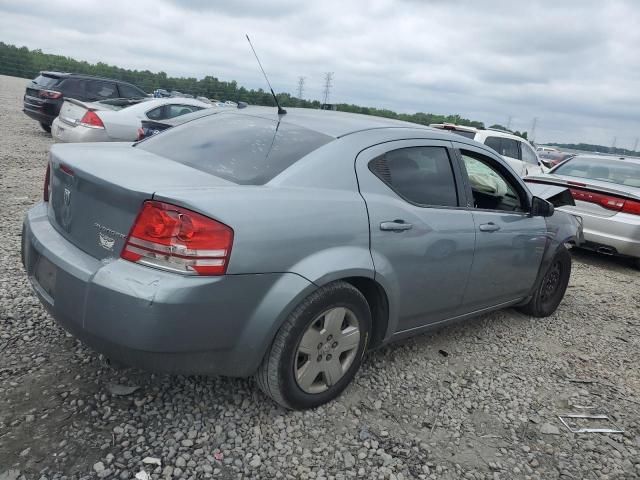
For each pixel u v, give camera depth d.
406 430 2.94
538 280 4.65
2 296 3.84
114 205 2.42
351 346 3.00
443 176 3.56
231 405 2.90
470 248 3.61
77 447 2.43
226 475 2.41
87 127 9.77
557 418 3.30
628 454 3.02
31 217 3.01
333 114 3.64
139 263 2.31
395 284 3.11
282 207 2.56
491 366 3.88
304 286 2.58
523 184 4.32
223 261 2.32
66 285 2.44
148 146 3.42
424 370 3.65
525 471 2.75
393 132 3.35
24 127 14.72
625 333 4.96
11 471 2.24
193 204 2.28
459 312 3.86
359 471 2.55
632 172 8.05
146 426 2.64
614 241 7.11
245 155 2.96
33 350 3.18
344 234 2.79
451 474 2.64
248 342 2.51
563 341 4.56
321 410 2.97
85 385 2.89
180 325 2.27
